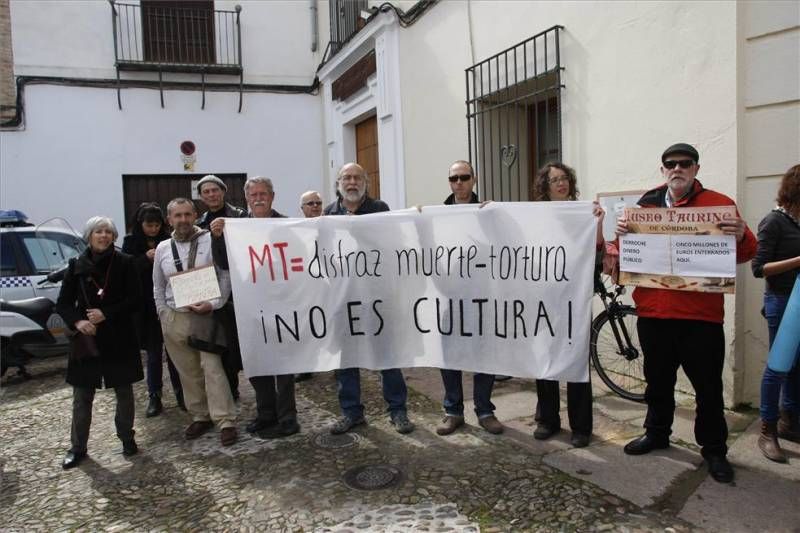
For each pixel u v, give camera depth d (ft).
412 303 12.35
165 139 32.42
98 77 31.22
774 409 11.15
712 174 13.52
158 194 32.83
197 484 11.16
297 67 34.91
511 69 19.02
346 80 30.40
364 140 30.78
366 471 11.24
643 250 10.64
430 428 13.34
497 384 16.44
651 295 10.87
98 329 12.26
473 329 11.99
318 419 14.32
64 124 30.45
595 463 11.19
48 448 13.60
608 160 15.92
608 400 14.79
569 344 11.30
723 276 9.96
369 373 18.28
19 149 29.76
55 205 30.45
